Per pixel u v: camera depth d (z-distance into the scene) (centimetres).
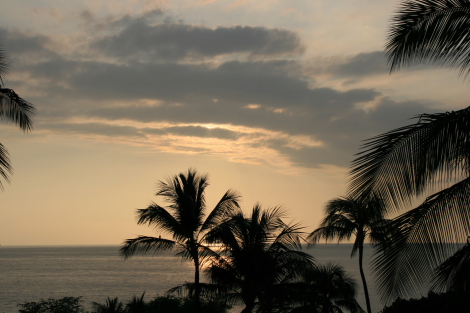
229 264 1931
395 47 736
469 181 591
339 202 2005
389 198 604
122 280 9975
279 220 1977
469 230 582
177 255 1977
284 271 1941
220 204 2009
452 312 652
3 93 1162
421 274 599
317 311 2081
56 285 8788
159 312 2267
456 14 688
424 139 599
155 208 1906
